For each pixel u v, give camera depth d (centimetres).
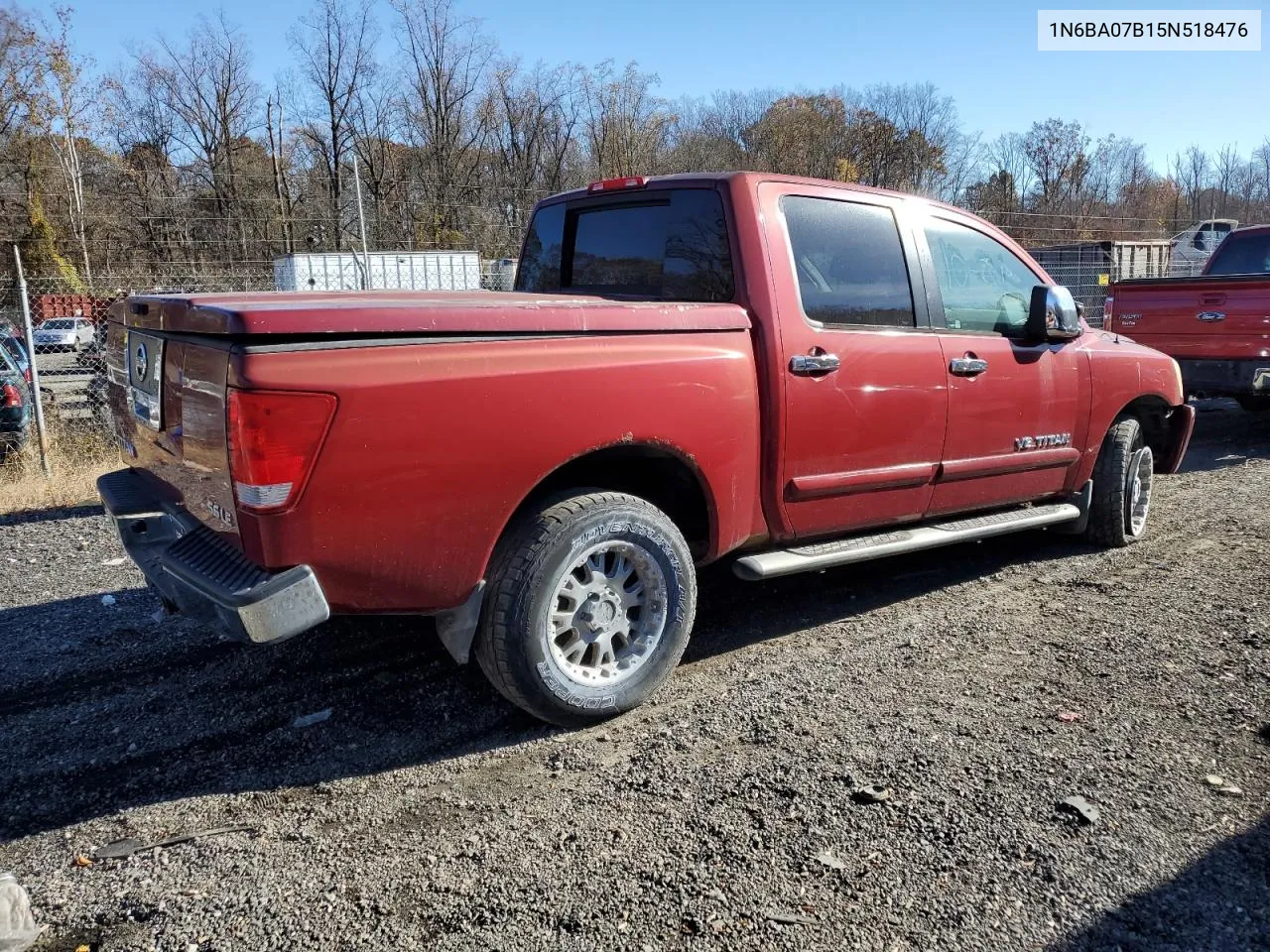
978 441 477
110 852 280
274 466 278
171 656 433
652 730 350
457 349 308
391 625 465
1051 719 353
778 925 242
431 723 362
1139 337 971
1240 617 459
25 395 870
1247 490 745
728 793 304
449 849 278
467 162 4138
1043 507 542
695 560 400
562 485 369
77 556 609
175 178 4434
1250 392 897
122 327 396
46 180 3403
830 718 356
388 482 297
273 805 306
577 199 475
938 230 473
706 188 407
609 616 354
